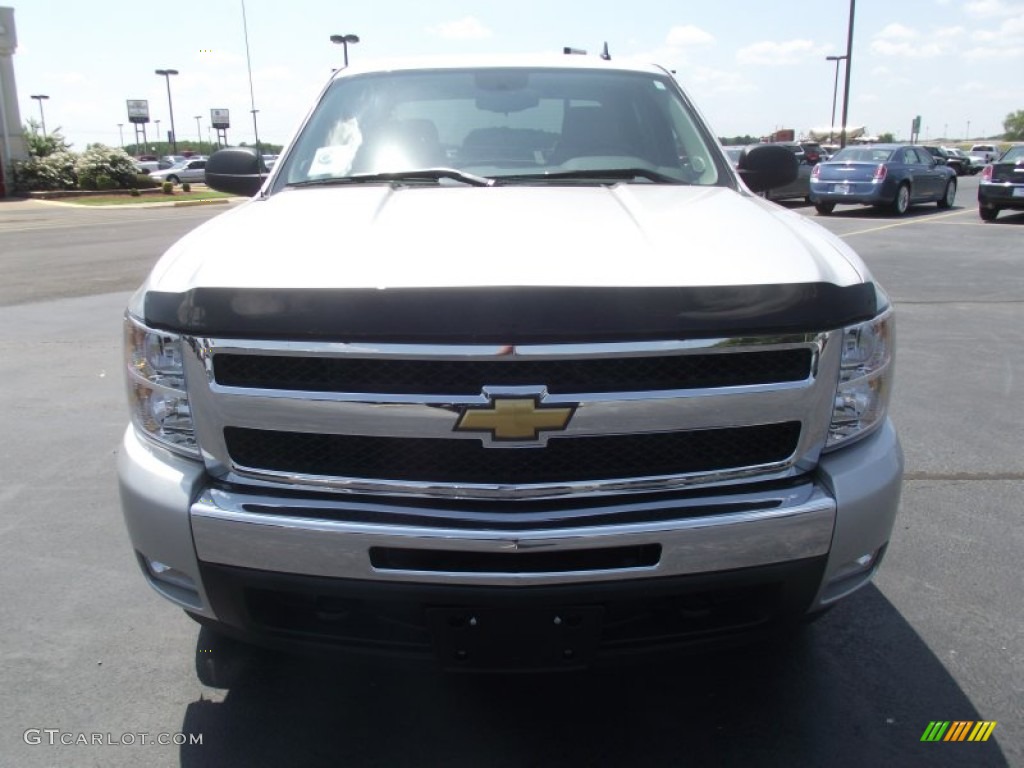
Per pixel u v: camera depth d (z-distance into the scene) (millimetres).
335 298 1986
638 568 2053
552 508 2070
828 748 2467
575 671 2170
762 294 2029
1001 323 8047
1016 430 5129
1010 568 3502
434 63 3852
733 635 2223
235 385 2090
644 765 2408
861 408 2248
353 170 3289
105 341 7602
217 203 31219
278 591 2129
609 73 3791
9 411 5613
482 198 2766
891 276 10750
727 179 3328
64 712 2639
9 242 16422
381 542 2031
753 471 2137
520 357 1966
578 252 2143
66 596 3320
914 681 2775
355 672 2852
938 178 20703
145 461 2248
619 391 2006
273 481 2133
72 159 35031
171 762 2428
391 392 2014
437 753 2465
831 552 2162
